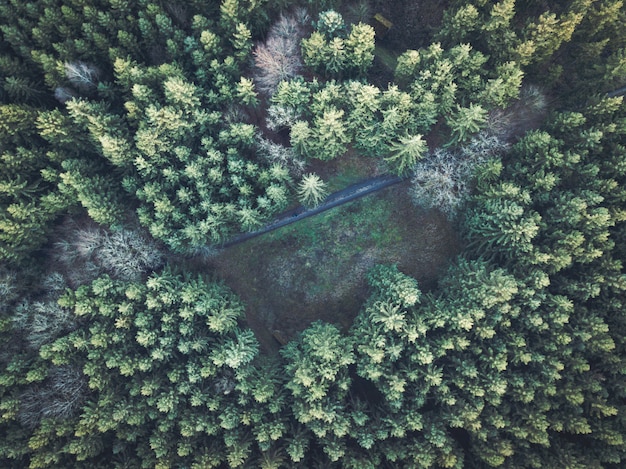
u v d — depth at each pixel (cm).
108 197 3844
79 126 3778
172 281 3912
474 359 3731
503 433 3662
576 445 3559
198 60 3800
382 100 3800
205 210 3897
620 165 3581
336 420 3666
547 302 3603
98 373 3591
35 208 3738
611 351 3556
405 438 3719
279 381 3831
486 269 3859
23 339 3706
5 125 3578
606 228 3572
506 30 3694
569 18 3638
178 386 3666
